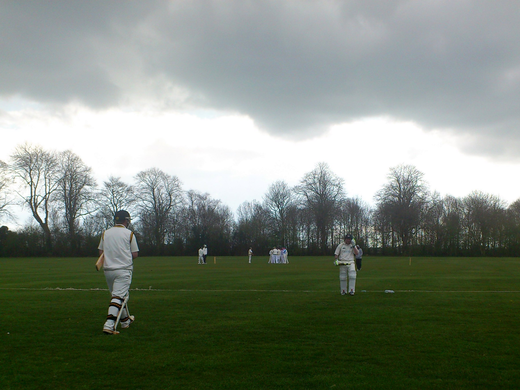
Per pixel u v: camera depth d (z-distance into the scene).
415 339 7.73
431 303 12.42
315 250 86.44
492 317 10.01
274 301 12.95
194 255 87.12
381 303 12.45
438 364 6.21
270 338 7.82
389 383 5.40
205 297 14.03
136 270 32.09
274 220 91.06
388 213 76.62
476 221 81.94
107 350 7.00
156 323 9.30
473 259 60.88
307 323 9.26
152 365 6.16
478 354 6.73
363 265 39.88
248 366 6.11
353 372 5.84
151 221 85.00
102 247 8.75
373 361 6.36
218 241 88.44
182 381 5.49
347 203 90.44
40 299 13.58
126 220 9.05
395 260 55.38
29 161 69.75
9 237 74.50
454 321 9.48
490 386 5.32
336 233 93.00
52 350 7.00
